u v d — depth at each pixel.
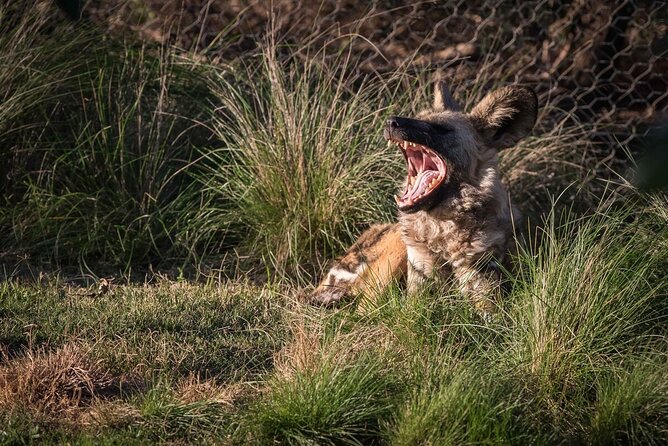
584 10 30.39
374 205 22.17
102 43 24.56
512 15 31.41
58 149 22.81
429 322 15.95
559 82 30.97
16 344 16.11
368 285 18.50
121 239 21.73
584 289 15.40
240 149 22.62
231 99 24.31
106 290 19.80
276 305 18.52
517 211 19.30
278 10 31.34
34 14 23.36
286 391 13.74
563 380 14.70
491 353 15.27
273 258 21.45
